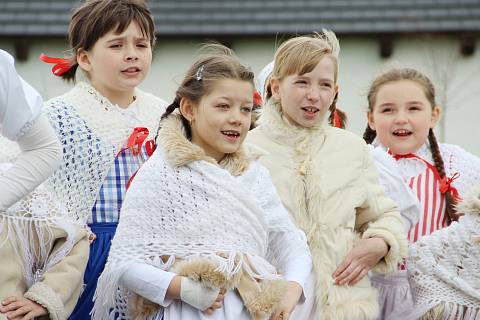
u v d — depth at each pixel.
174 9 28.55
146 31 8.08
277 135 7.93
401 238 7.81
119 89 8.06
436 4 27.81
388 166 8.48
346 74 27.03
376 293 7.86
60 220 7.16
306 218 7.76
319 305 7.56
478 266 7.80
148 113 8.32
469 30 26.42
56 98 8.06
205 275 6.49
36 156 6.86
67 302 7.05
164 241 6.71
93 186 7.88
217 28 27.72
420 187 8.70
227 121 6.88
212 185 6.79
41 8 28.28
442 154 8.95
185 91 6.99
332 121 8.54
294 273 7.08
